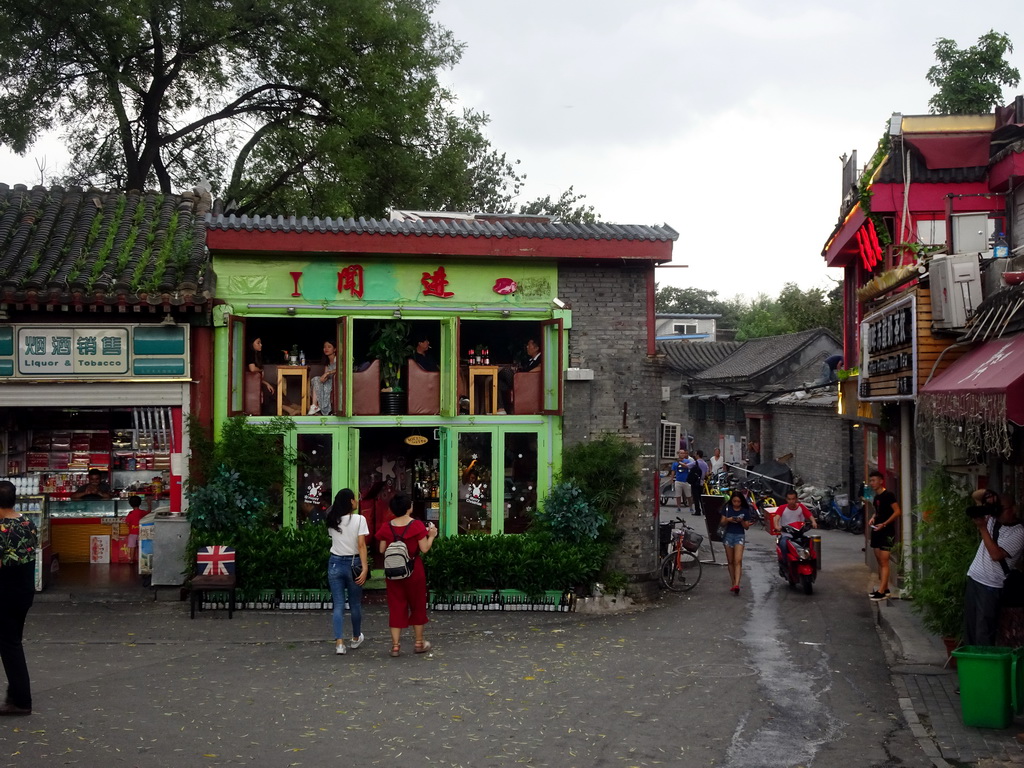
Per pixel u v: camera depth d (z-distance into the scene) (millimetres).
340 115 26188
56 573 15297
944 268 11414
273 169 27812
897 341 12828
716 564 19125
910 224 16578
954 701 9461
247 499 14000
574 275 15062
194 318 14320
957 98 23594
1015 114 16219
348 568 11469
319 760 7629
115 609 13734
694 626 13297
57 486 16109
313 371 15117
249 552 13805
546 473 14992
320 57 25750
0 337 13930
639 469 14953
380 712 8914
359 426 14695
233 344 14320
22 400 13969
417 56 27156
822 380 34438
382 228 14430
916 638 12078
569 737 8289
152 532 14445
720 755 7883
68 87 25328
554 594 14352
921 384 11820
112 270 14562
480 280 14875
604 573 14609
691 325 63156
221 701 9211
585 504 14422
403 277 14734
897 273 13406
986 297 11336
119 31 23469
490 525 14930
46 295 13703
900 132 16859
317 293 14570
